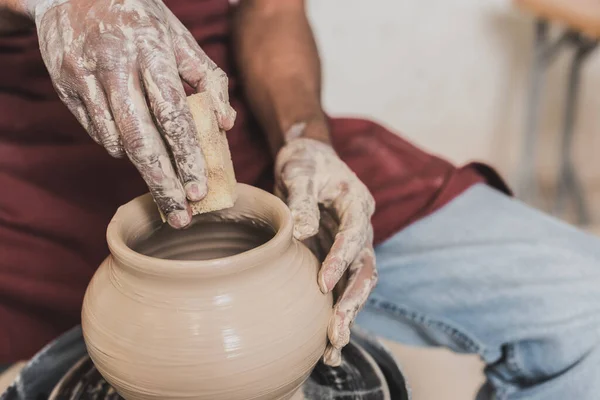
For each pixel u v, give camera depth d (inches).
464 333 37.3
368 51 86.8
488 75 90.1
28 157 39.0
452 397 34.3
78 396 29.7
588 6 70.7
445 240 40.6
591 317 33.8
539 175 96.6
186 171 24.9
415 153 46.1
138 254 24.2
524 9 74.7
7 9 30.4
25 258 37.0
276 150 38.6
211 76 26.6
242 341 23.8
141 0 25.1
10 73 39.8
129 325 24.2
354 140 45.9
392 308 39.6
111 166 39.8
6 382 35.4
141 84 24.6
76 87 25.4
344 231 29.1
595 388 32.1
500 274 37.7
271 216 27.2
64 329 38.0
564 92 92.2
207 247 29.9
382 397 28.6
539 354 35.2
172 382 23.8
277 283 24.9
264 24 46.0
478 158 96.1
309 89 42.1
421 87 90.0
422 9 84.9
